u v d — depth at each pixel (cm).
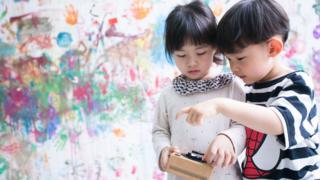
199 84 71
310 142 62
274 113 52
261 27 56
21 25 119
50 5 119
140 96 123
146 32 121
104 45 121
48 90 122
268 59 60
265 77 64
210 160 57
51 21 119
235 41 57
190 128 71
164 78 123
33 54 120
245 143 65
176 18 68
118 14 120
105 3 119
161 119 79
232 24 58
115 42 121
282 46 59
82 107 123
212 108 51
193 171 58
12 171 123
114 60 121
